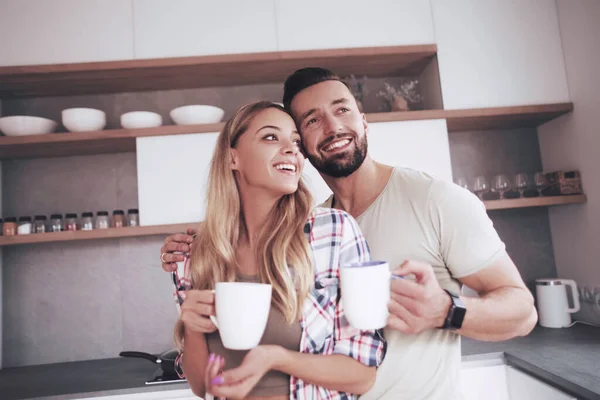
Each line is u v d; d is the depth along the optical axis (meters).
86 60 1.79
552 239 2.13
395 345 0.90
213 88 2.12
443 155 1.80
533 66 1.90
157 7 1.82
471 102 1.86
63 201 2.04
